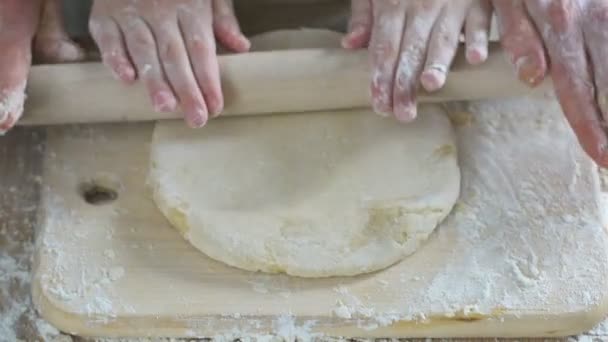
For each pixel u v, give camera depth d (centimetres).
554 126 104
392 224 93
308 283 93
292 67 97
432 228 95
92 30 101
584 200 98
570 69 91
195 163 99
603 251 94
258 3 118
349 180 96
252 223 93
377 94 92
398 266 94
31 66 100
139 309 92
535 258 94
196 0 100
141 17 99
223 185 97
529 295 91
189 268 95
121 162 104
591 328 92
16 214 102
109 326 92
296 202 95
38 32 103
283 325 92
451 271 93
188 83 94
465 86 95
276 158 99
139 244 97
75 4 126
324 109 101
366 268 92
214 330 92
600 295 91
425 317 90
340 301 92
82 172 103
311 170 97
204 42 97
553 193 99
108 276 95
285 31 108
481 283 92
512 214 97
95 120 102
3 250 100
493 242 95
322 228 93
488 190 99
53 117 101
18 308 95
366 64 96
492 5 98
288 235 93
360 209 94
